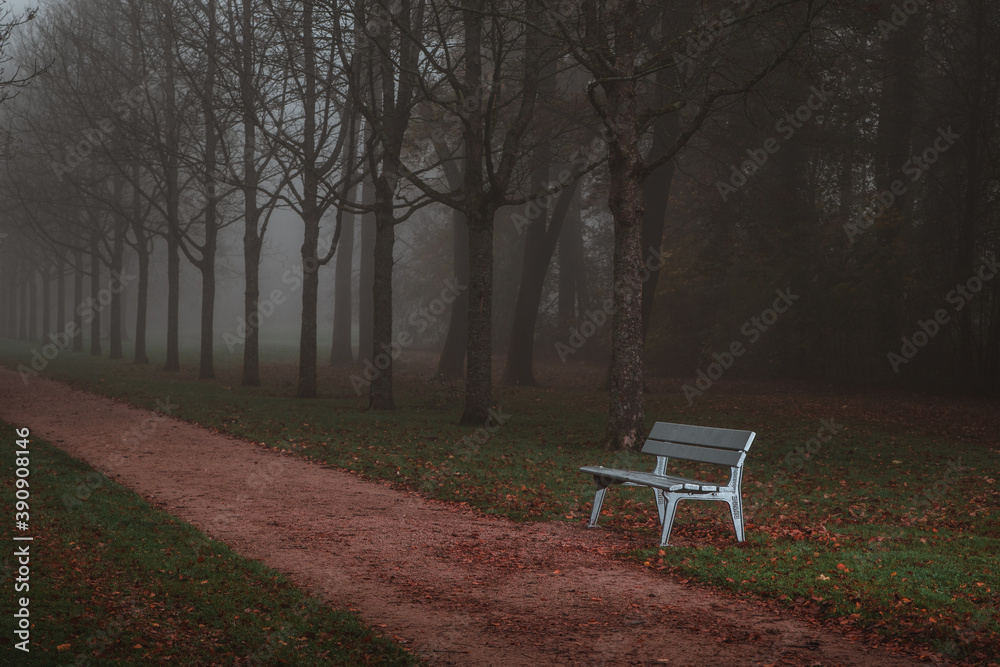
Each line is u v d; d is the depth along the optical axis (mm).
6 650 4777
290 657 4992
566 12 17703
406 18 20781
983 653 5102
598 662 5023
